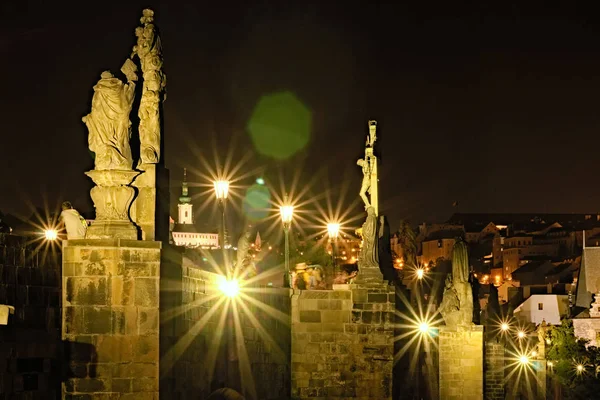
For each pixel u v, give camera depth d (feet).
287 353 148.66
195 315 108.78
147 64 97.35
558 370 339.57
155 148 96.94
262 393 137.80
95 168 93.35
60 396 90.48
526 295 485.97
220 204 133.18
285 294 148.46
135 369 91.81
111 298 91.81
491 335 258.37
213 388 117.91
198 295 110.32
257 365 136.05
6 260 94.17
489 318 329.11
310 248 230.68
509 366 345.72
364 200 156.56
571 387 334.24
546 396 345.10
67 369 90.79
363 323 150.30
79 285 91.66
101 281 91.81
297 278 187.52
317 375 149.59
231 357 126.21
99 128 93.30
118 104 93.09
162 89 98.32
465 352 199.11
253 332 134.51
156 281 92.68
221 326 123.54
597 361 338.75
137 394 91.66
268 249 223.51
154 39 98.07
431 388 196.34
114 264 91.97
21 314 95.50
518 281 626.23
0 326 84.33
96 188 93.45
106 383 91.09
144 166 95.86
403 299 188.14
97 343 91.35
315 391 149.28
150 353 92.12
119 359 91.50
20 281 96.17
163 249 94.68
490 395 241.76
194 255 133.59
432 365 197.06
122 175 92.99
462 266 203.31
